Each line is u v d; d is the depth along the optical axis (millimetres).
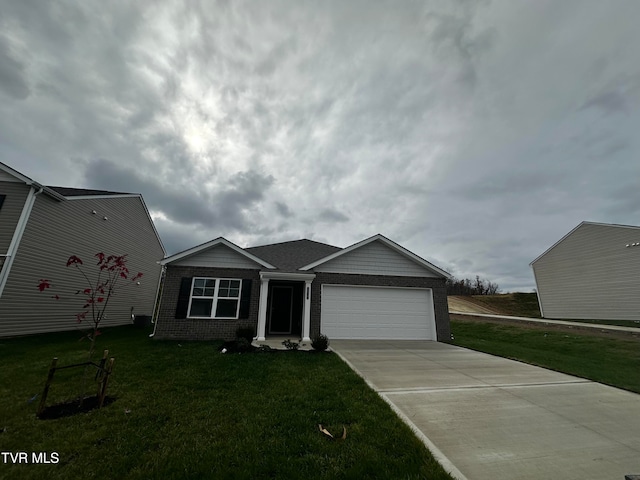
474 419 4066
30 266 11109
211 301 10984
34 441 3123
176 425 3584
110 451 2951
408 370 6754
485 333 14945
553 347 10859
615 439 3555
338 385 5297
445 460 2977
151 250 20703
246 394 4746
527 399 4945
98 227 15008
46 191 11562
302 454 2988
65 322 12812
